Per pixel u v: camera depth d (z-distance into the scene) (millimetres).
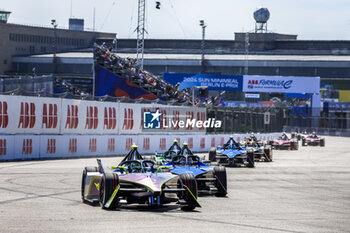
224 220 16688
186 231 14695
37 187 24500
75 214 17328
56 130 42156
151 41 194625
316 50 188375
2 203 19500
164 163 25703
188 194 18453
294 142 72125
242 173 34969
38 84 65000
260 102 128750
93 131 45844
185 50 185125
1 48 181125
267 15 193125
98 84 75250
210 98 92688
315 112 132125
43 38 198875
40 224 15430
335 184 29234
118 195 18484
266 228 15492
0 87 66000
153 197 18500
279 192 24906
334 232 15242
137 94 74250
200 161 25250
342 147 80125
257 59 162875
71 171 32344
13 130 38750
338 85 160625
